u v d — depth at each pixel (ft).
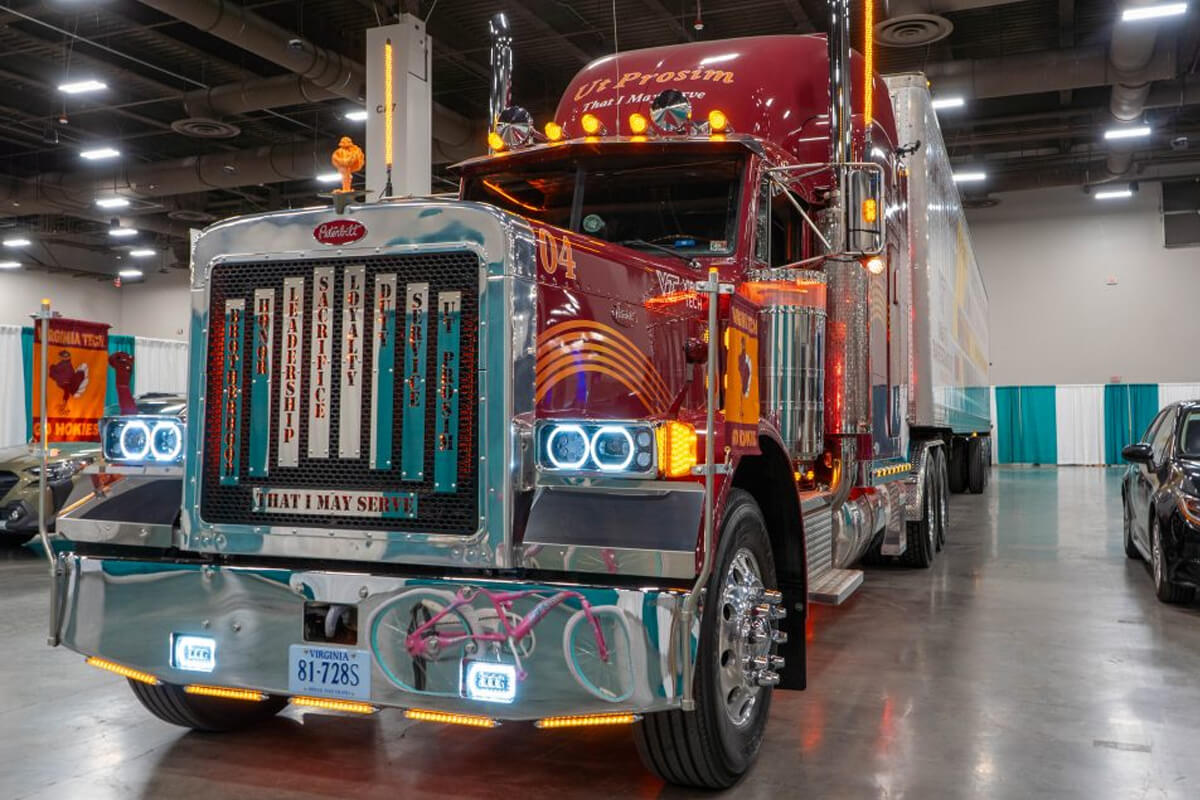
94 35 59.31
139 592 11.09
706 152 15.76
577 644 9.50
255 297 10.83
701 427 10.41
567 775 12.14
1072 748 13.17
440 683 9.86
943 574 28.76
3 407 41.86
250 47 53.26
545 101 70.74
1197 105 80.33
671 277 13.00
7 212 87.56
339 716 14.66
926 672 17.25
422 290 10.19
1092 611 22.97
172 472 11.51
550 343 10.46
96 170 83.05
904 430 27.02
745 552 11.89
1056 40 67.31
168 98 67.72
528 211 16.66
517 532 9.85
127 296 131.34
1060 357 103.60
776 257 16.53
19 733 13.75
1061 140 91.40
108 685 16.33
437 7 55.98
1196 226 98.07
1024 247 105.09
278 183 96.43
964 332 42.60
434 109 67.72
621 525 9.64
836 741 13.44
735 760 11.44
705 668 10.75
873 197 14.51
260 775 12.10
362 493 10.25
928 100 29.27
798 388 15.87
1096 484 71.97
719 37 61.05
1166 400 98.27
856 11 55.21
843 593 15.58
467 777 12.06
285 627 10.44
